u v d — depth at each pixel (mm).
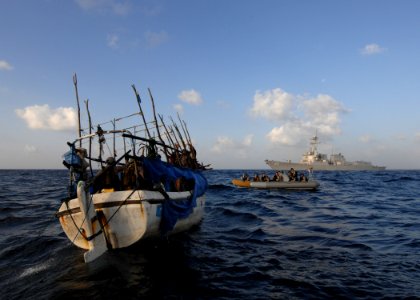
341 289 6980
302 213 17953
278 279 7621
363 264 8625
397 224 14273
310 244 10883
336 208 20031
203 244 10969
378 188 37594
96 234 9031
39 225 14633
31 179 62938
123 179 10172
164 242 11039
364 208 19984
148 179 10078
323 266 8523
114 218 9125
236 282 7492
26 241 11633
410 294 6676
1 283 7805
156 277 7816
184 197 11883
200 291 7000
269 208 19906
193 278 7750
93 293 7012
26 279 8008
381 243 10812
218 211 18766
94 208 9078
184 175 11641
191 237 12062
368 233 12414
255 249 10320
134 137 9898
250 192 31547
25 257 9891
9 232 13289
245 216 16750
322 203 22781
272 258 9297
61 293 7059
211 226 14320
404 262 8727
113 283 7488
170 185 12078
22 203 22516
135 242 9266
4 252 10406
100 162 11008
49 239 11773
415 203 22562
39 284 7633
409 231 12656
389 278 7582
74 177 10070
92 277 7879
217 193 31031
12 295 7070
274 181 34000
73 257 9594
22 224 14953
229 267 8531
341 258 9203
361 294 6719
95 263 8789
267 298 6609
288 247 10531
